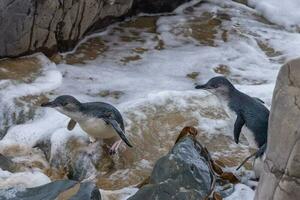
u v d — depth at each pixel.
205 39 9.03
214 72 8.05
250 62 8.39
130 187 5.80
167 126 6.57
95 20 8.79
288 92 4.02
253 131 5.63
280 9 9.90
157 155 6.21
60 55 8.27
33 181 5.79
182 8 9.92
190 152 5.50
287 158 4.03
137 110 6.72
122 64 8.20
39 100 7.11
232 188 5.48
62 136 6.39
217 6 10.02
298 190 4.03
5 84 7.28
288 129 3.99
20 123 6.84
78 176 6.10
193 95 7.05
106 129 5.98
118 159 6.11
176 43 8.90
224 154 6.21
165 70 8.08
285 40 9.09
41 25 7.82
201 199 5.13
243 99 5.76
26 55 7.98
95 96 7.27
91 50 8.52
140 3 9.56
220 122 6.68
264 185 4.33
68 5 7.95
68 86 7.47
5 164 6.10
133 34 9.08
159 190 5.15
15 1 7.51
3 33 7.65
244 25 9.46
